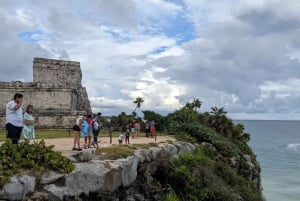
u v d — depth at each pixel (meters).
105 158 13.90
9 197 9.30
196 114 45.06
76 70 44.50
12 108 11.20
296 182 56.56
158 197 16.64
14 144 10.77
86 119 17.41
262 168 72.19
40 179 10.29
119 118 40.94
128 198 13.95
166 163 19.55
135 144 18.91
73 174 11.13
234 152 33.69
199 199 19.09
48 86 40.09
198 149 28.17
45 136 26.27
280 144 132.88
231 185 26.44
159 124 41.19
